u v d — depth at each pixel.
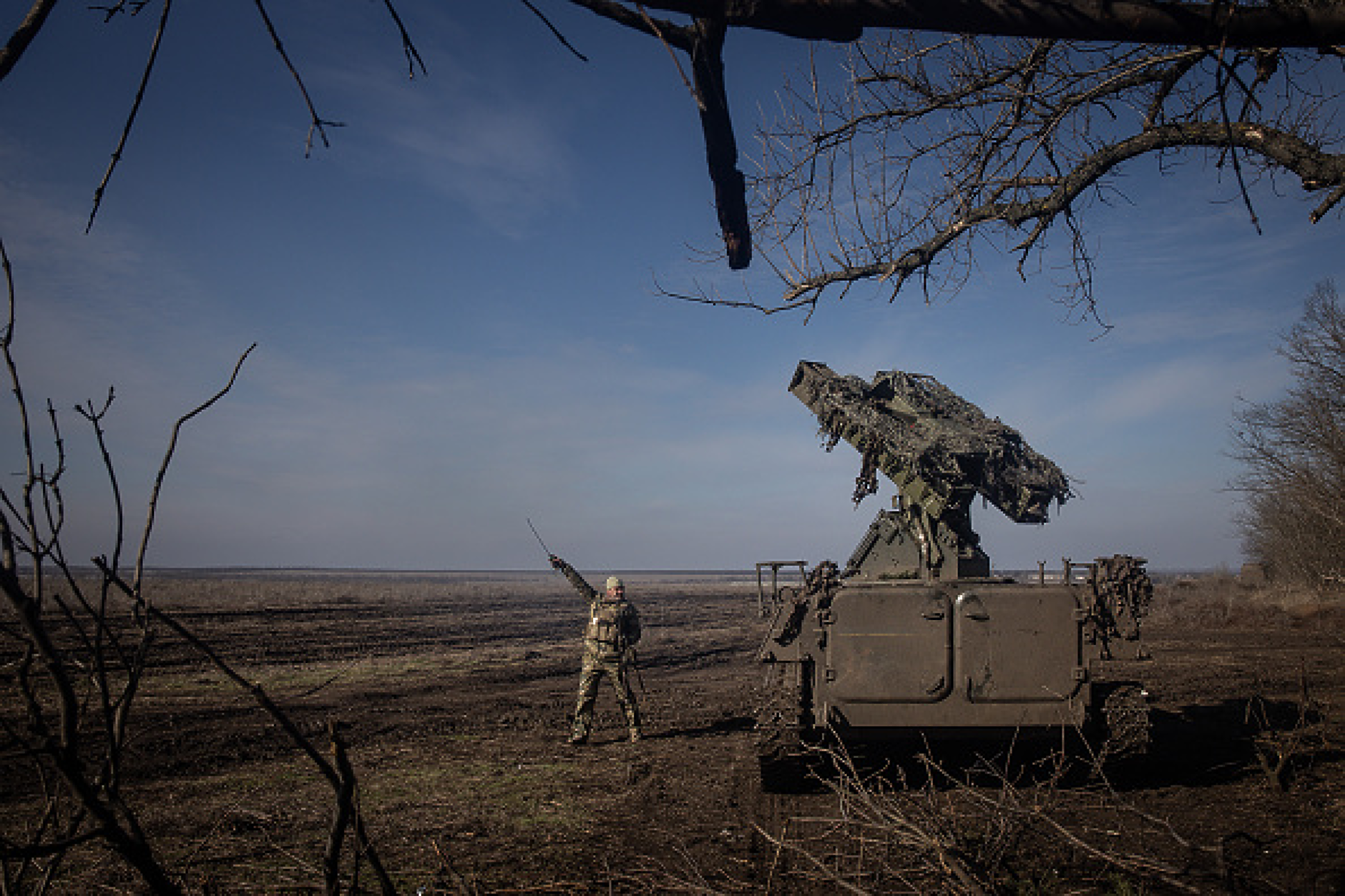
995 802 5.14
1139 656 8.53
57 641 18.70
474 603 51.09
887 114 5.32
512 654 22.73
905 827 4.91
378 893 5.62
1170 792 8.39
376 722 12.85
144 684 15.62
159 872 1.90
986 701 8.63
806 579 8.95
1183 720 12.66
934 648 8.69
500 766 9.98
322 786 8.91
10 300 1.99
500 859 6.49
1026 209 5.46
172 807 7.97
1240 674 18.06
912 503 9.72
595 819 7.70
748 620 37.31
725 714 13.84
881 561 10.50
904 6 2.14
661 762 10.15
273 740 11.34
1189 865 4.53
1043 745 9.49
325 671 18.55
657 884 5.66
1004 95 5.32
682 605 50.06
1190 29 2.26
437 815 7.79
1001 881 5.21
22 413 1.99
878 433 9.41
